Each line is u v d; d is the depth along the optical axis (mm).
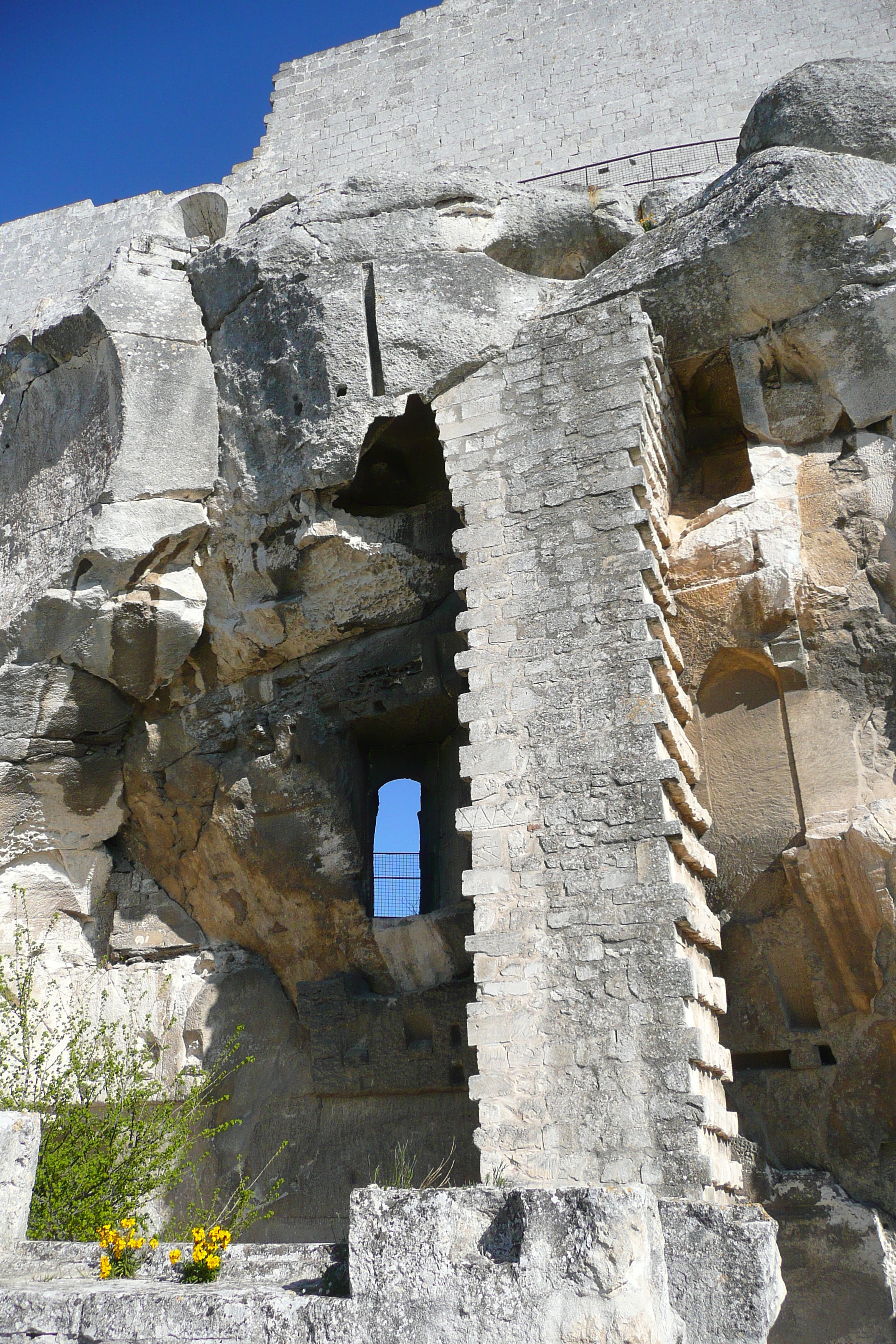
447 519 12289
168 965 14359
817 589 10516
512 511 10703
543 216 12469
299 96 18875
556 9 17734
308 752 13062
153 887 14742
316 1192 12422
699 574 10883
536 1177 8312
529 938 9109
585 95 17062
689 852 9344
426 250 11984
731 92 16266
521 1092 8641
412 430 12820
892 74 11836
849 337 10789
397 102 18188
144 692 13469
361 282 12039
